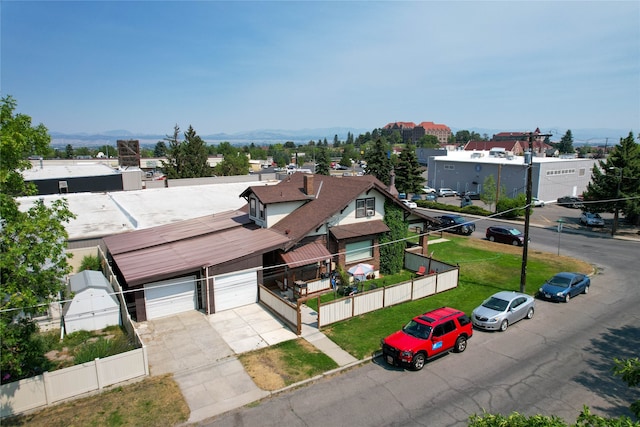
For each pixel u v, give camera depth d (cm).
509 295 2219
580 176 6931
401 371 1702
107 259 2859
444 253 3531
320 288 2564
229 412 1434
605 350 1880
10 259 1292
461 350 1880
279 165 16775
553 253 3575
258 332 2048
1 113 1466
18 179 1525
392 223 2925
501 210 5334
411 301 2458
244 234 2789
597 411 1434
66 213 1534
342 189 2917
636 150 4294
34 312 1438
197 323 2159
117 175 5159
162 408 1450
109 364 1570
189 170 8131
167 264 2311
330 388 1579
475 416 775
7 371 1549
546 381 1625
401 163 6700
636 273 3031
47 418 1398
